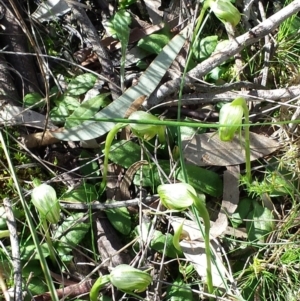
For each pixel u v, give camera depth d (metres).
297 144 0.29
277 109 0.31
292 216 0.28
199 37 0.33
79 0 0.34
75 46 0.34
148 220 0.29
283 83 0.32
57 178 0.29
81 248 0.29
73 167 0.30
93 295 0.25
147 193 0.30
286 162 0.29
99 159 0.30
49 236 0.27
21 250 0.28
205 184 0.29
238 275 0.28
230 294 0.25
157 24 0.34
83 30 0.33
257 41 0.33
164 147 0.30
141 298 0.25
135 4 0.35
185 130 0.30
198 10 0.33
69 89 0.31
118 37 0.32
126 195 0.30
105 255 0.28
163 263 0.27
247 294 0.27
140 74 0.32
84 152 0.30
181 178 0.29
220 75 0.32
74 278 0.28
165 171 0.30
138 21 0.34
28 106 0.31
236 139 0.30
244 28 0.33
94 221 0.29
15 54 0.32
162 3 0.34
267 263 0.27
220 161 0.30
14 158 0.30
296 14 0.33
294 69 0.32
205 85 0.31
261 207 0.29
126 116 0.30
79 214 0.29
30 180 0.30
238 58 0.32
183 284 0.27
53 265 0.28
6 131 0.29
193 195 0.23
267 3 0.34
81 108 0.30
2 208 0.28
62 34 0.34
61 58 0.33
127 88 0.32
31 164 0.30
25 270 0.27
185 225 0.28
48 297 0.27
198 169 0.29
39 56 0.28
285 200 0.29
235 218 0.29
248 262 0.28
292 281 0.28
